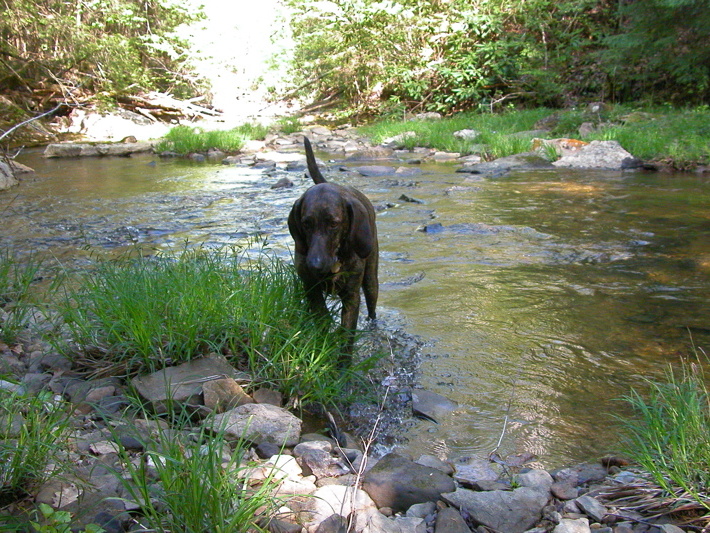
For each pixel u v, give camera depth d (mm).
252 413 3268
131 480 2654
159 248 7043
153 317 3775
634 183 10266
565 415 3525
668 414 3070
